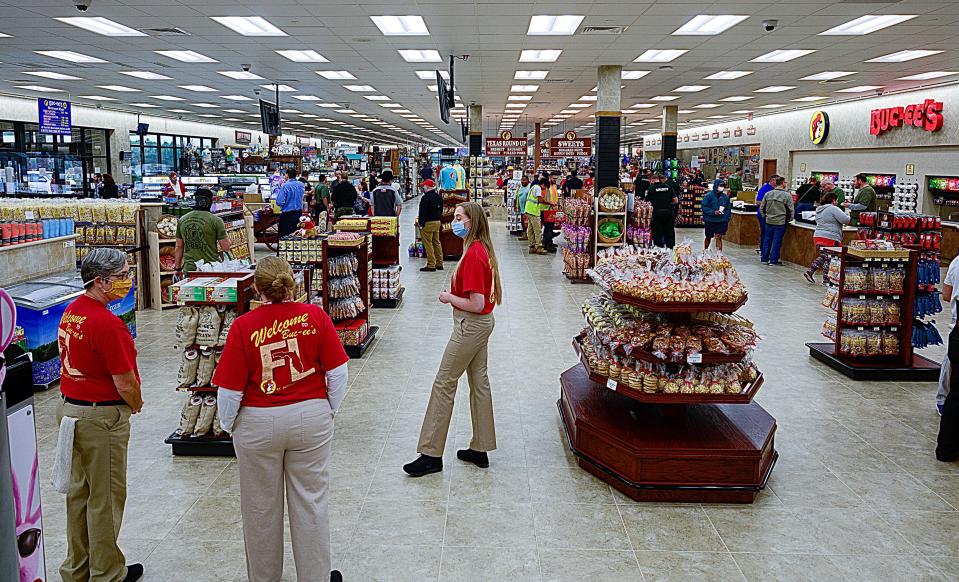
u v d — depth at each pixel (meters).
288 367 2.67
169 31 9.73
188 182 17.23
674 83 15.48
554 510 3.63
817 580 3.02
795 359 6.51
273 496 2.74
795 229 12.09
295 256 6.39
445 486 3.90
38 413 4.99
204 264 4.53
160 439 4.56
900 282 5.91
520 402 5.30
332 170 24.83
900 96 16.16
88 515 2.83
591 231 10.69
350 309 6.51
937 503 3.73
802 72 13.52
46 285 5.83
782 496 3.81
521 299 9.38
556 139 18.50
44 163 18.77
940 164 14.63
